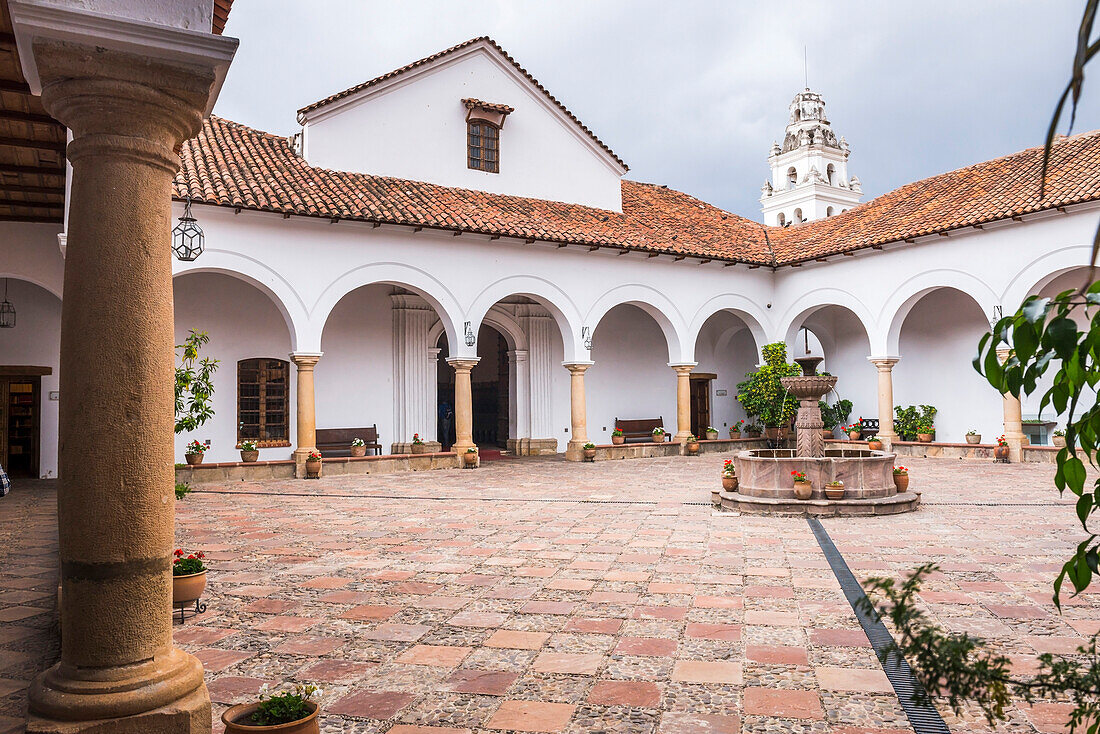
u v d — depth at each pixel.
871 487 10.09
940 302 18.73
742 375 23.55
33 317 15.55
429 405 18.05
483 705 3.95
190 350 10.03
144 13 3.01
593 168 19.42
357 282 14.70
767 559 7.16
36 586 6.55
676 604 5.71
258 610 5.64
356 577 6.62
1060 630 5.00
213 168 14.12
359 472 15.00
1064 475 1.76
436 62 17.00
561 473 15.10
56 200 13.13
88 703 2.79
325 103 15.80
